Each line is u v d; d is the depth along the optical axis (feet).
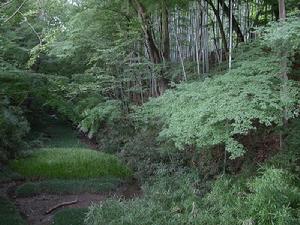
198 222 15.62
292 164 16.69
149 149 26.86
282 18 15.14
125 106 32.17
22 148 31.81
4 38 20.04
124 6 26.03
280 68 15.66
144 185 23.27
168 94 19.10
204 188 20.20
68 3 31.09
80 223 18.95
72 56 32.68
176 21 28.89
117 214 17.61
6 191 24.57
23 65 21.97
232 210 15.62
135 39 27.81
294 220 13.33
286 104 14.32
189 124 15.71
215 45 27.45
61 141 41.55
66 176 27.66
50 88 17.52
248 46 19.90
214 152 22.03
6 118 22.67
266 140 20.30
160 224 15.89
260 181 15.80
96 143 40.50
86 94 29.78
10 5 19.44
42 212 21.45
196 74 22.68
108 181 26.48
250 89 15.23
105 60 30.42
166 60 26.45
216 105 15.34
